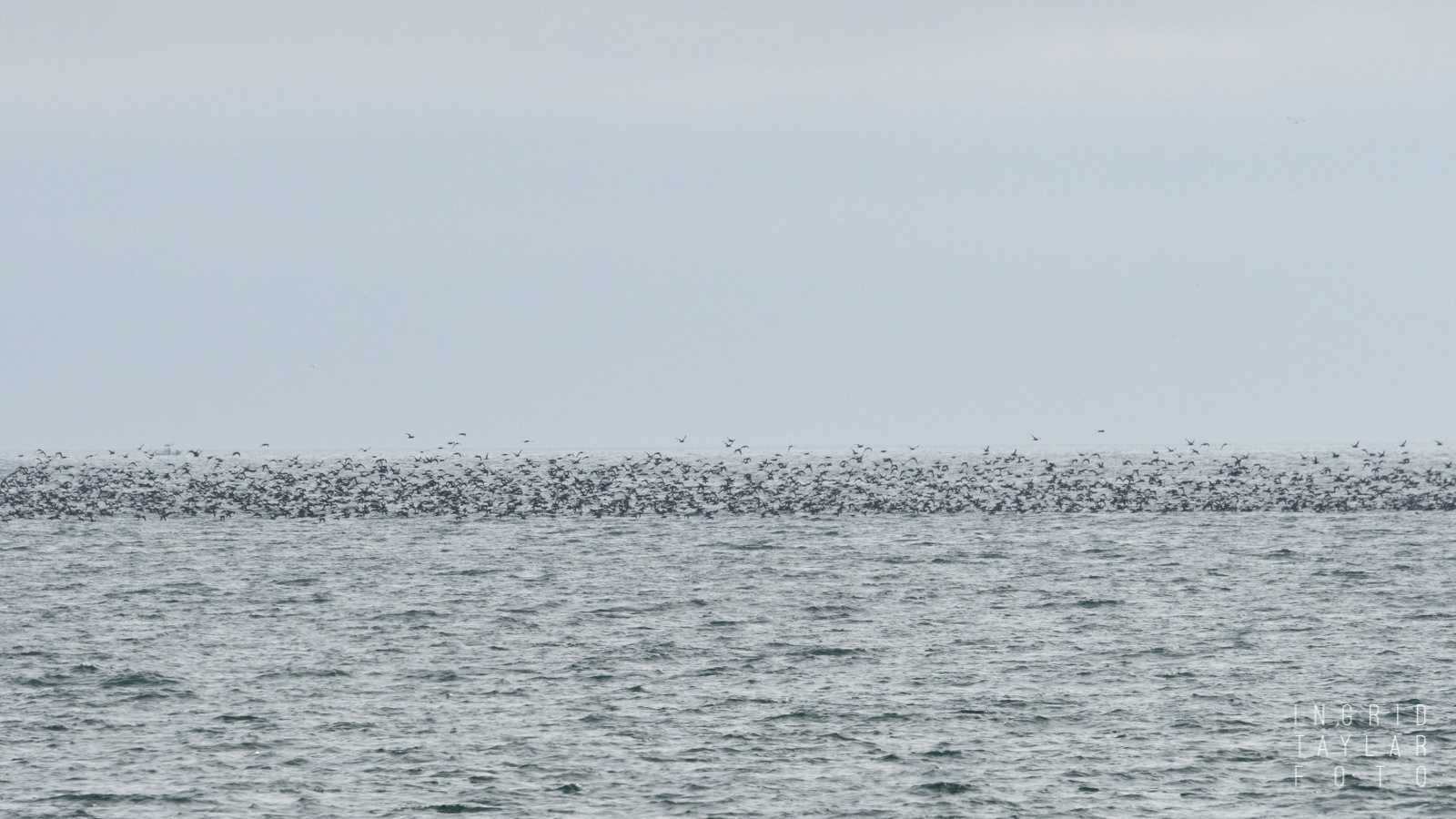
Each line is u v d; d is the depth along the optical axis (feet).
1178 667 217.36
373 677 212.02
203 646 239.09
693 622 264.31
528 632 253.44
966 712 189.37
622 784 159.53
